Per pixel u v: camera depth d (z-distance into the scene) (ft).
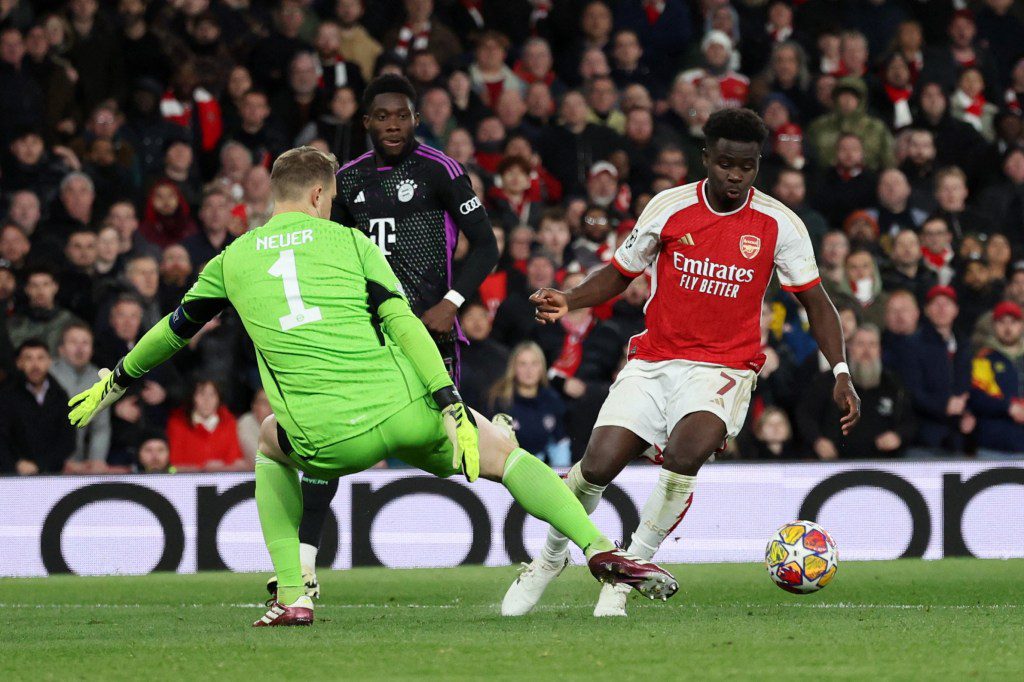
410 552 101.60
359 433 51.78
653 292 62.80
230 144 137.80
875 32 169.89
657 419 61.62
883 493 104.63
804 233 61.67
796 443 117.70
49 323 116.98
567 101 144.25
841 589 79.97
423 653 45.52
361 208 70.69
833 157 150.61
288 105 143.54
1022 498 104.53
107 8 150.92
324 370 51.88
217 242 127.03
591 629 53.01
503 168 135.03
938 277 133.28
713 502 104.53
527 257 126.21
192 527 100.89
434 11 161.27
